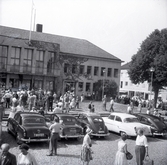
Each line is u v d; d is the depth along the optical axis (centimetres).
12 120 1380
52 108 2598
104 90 4331
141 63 3341
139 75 3447
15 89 3494
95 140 1514
